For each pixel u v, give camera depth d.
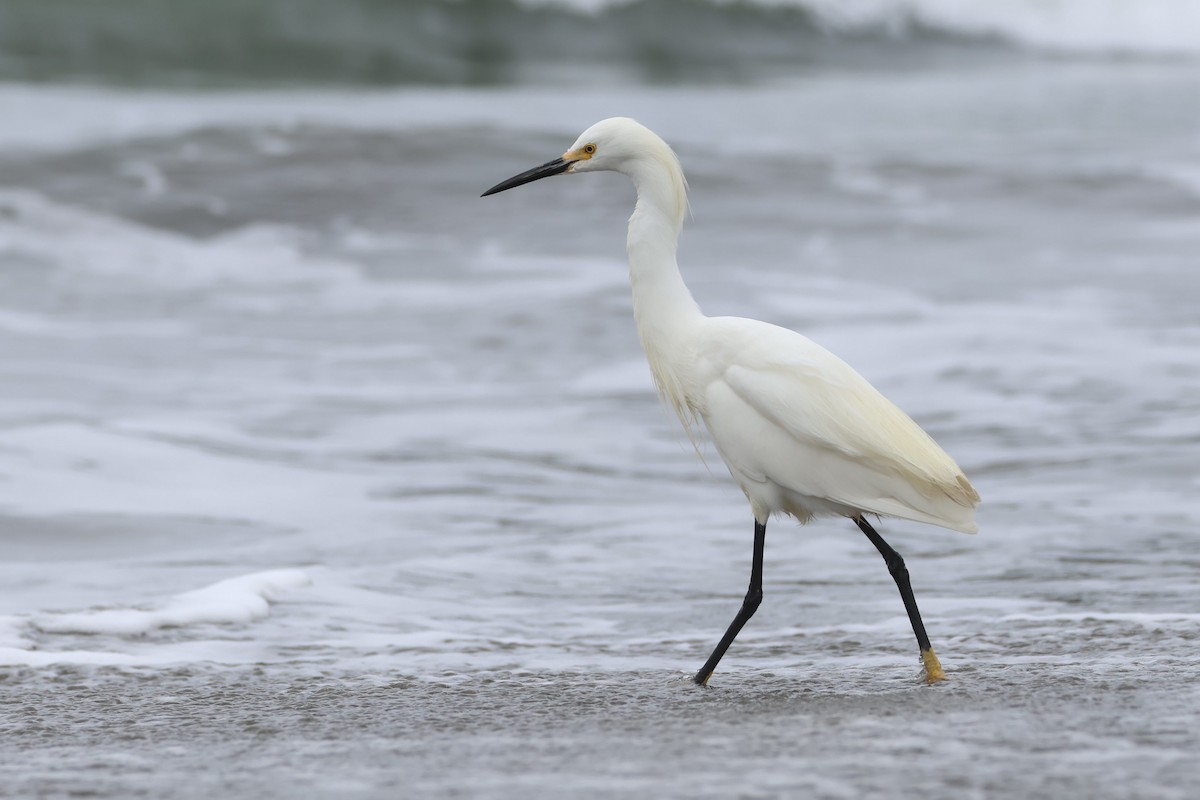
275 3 44.72
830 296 20.38
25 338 17.81
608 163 8.00
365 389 16.09
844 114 39.59
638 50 48.69
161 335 18.34
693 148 30.75
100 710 6.80
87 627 8.45
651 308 7.84
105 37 41.28
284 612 8.97
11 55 39.28
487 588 9.70
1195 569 9.63
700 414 7.74
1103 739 5.55
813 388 7.04
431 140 28.23
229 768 5.63
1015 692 6.57
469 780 5.27
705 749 5.61
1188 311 19.45
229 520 11.30
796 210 25.80
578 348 17.97
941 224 25.22
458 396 15.84
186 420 14.44
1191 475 12.41
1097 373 16.30
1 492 11.53
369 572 9.98
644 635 8.59
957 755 5.35
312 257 23.05
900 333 18.23
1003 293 20.72
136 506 11.52
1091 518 11.16
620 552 10.59
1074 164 30.36
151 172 25.81
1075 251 23.61
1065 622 8.29
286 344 18.09
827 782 5.02
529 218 24.95
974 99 43.00
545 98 40.84
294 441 13.84
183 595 9.16
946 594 9.30
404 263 22.66
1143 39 53.56
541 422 14.82
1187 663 7.14
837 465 7.03
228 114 34.44
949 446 13.62
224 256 22.91
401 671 7.66
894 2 52.28
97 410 14.65
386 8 45.91
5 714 6.73
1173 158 31.33
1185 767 5.11
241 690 7.21
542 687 7.21
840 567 10.16
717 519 11.61
